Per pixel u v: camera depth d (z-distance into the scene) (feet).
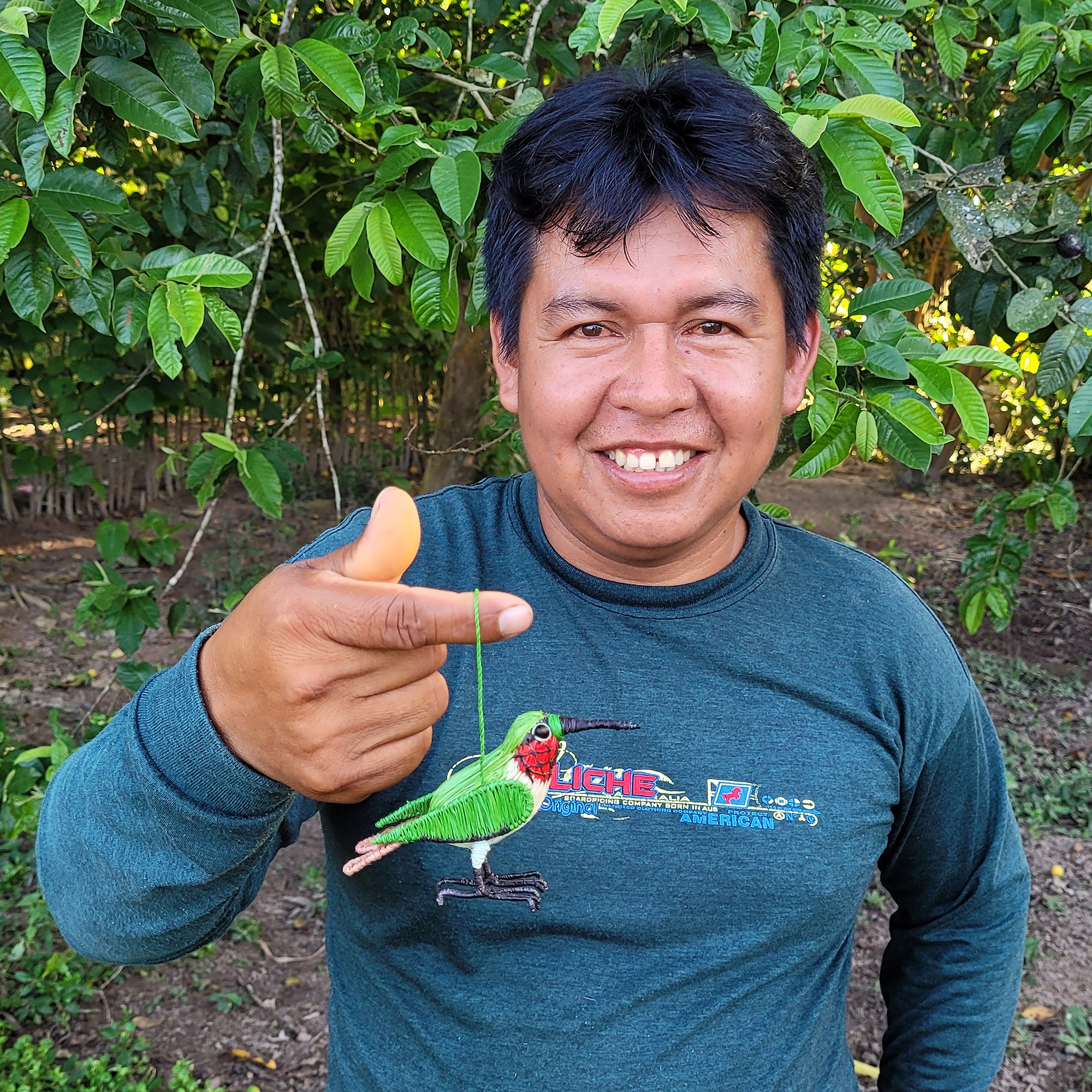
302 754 2.59
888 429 5.86
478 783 3.13
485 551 4.24
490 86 6.87
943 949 4.70
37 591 20.48
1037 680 18.45
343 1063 4.11
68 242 5.47
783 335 3.68
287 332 12.42
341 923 4.13
